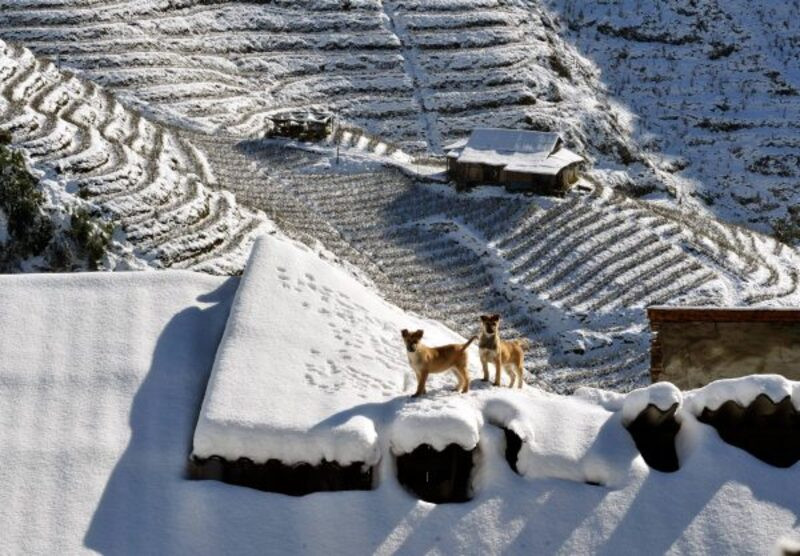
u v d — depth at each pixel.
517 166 76.19
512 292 63.19
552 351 58.31
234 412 17.23
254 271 20.22
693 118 125.56
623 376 55.84
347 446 16.72
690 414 17.50
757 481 16.72
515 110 105.31
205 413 17.25
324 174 79.19
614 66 133.00
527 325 60.59
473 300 62.34
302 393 17.81
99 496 16.92
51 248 54.44
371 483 16.97
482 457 16.98
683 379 21.75
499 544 16.09
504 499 16.55
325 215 72.00
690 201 108.75
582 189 78.31
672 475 16.81
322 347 19.00
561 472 16.78
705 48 138.12
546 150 77.62
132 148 70.25
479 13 118.94
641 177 105.81
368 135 92.88
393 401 17.67
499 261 66.38
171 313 20.02
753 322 21.44
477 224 71.44
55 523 16.52
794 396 16.98
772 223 110.44
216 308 20.34
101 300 20.05
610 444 17.03
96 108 76.06
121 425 17.95
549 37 121.81
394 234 69.75
